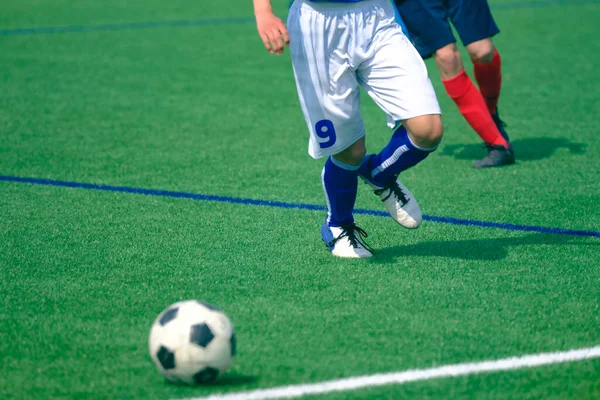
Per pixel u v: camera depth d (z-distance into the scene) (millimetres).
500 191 14422
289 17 10203
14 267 11016
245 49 28656
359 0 9898
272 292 10094
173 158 16578
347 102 10234
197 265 11031
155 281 10500
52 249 11695
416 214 10992
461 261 11117
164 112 20500
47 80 24016
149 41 30047
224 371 7613
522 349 8539
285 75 24750
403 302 9758
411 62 10062
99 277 10648
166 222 12844
